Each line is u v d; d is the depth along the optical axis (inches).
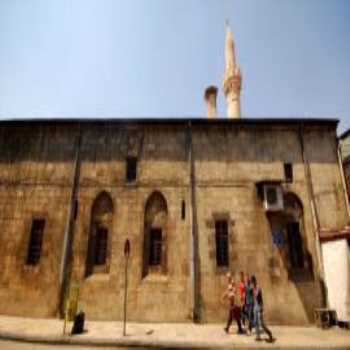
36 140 587.8
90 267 514.3
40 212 538.9
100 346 335.9
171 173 559.2
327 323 443.5
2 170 564.4
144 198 544.4
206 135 585.0
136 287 491.2
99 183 555.5
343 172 555.8
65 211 538.3
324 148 575.8
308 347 327.9
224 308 474.9
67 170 565.0
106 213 546.0
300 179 554.6
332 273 478.3
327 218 528.1
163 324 453.4
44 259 510.0
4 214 537.6
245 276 493.4
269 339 355.9
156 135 587.5
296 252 521.7
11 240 523.5
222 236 526.9
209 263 502.3
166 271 506.3
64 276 498.6
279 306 477.7
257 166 562.6
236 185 549.3
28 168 566.3
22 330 382.9
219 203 538.0
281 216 527.8
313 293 487.2
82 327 384.5
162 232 530.0
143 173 560.1
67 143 584.7
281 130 589.9
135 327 425.1
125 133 590.6
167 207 537.0
